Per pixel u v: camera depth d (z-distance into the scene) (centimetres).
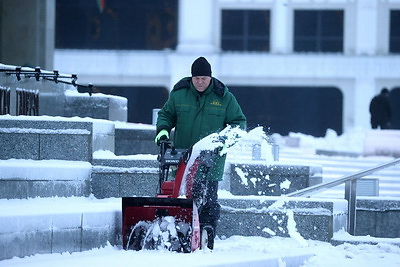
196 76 2059
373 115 6900
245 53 10781
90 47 11050
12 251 1714
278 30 10850
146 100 11069
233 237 2408
